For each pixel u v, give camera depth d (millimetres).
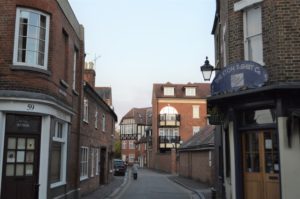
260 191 13617
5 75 14469
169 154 59594
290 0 13211
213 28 23359
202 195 23891
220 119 17375
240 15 14742
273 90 12453
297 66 12938
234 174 14352
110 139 37562
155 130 72688
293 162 12367
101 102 29234
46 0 15477
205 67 16953
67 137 18344
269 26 13477
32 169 14727
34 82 14875
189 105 72375
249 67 13227
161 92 73125
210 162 31750
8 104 14266
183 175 45188
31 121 14859
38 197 14203
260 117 13742
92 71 30453
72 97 19578
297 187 12289
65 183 18047
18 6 14930
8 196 14258
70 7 18812
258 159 13812
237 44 14711
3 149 14250
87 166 24406
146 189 29594
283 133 12500
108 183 34906
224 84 14031
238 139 14398
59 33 16703
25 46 15008
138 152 93062
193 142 40500
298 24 13102
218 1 20406
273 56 13211
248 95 13430
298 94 12547
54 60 15969
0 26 14656
